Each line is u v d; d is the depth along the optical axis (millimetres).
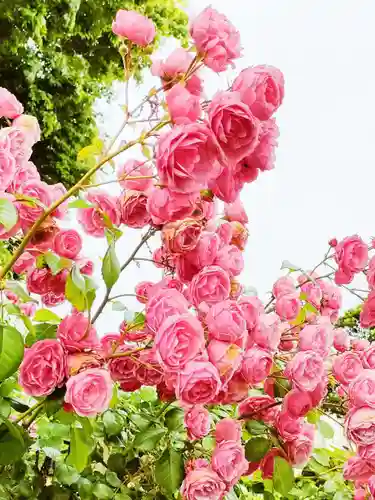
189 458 999
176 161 722
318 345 1000
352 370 1071
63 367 799
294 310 1081
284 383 1025
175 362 782
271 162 778
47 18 6121
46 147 6641
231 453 910
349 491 1241
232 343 827
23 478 941
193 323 792
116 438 1016
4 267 782
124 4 6578
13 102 863
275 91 744
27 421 876
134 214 892
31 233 782
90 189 904
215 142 702
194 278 869
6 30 5855
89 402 769
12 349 742
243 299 939
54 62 6582
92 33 6785
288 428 973
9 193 844
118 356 854
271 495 1113
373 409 975
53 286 916
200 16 780
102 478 1007
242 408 1033
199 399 789
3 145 801
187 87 824
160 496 1013
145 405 1133
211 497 891
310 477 1281
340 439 1288
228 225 996
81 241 878
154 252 974
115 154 771
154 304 823
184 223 841
